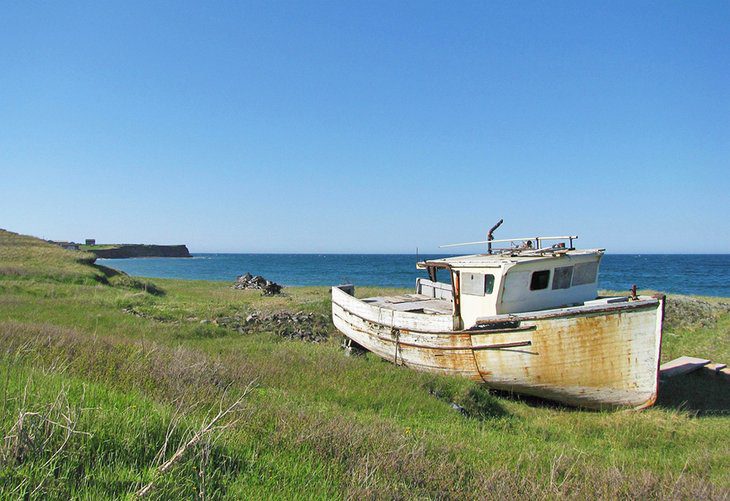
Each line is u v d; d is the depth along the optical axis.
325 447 5.32
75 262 36.31
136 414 4.95
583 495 4.95
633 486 5.30
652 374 9.41
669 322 17.89
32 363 7.12
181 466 3.95
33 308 18.42
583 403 10.09
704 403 10.22
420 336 12.09
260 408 6.52
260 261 161.12
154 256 176.88
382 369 11.29
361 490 4.22
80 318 16.62
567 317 9.74
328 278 73.12
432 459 5.54
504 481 5.02
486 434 7.66
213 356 11.24
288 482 4.26
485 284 11.18
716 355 13.96
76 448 3.95
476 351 10.87
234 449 4.74
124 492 3.47
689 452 7.54
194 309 21.30
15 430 3.78
